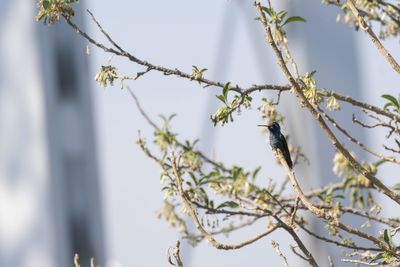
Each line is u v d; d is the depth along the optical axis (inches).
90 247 582.6
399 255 340.5
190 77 360.2
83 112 604.4
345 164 427.8
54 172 581.0
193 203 378.9
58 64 595.2
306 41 538.3
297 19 366.3
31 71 591.5
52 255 586.9
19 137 588.1
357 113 518.9
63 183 592.4
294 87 320.2
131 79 356.8
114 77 358.0
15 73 596.7
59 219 583.5
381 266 345.1
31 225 578.2
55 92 597.6
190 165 429.4
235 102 350.9
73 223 584.1
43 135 593.0
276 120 410.3
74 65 596.7
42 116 593.0
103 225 583.5
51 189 588.1
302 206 388.2
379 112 356.8
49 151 587.8
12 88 592.4
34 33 594.2
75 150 592.1
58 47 599.5
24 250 579.2
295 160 474.9
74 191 597.6
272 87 358.0
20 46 593.9
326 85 533.0
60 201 590.2
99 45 355.6
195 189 382.3
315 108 347.3
